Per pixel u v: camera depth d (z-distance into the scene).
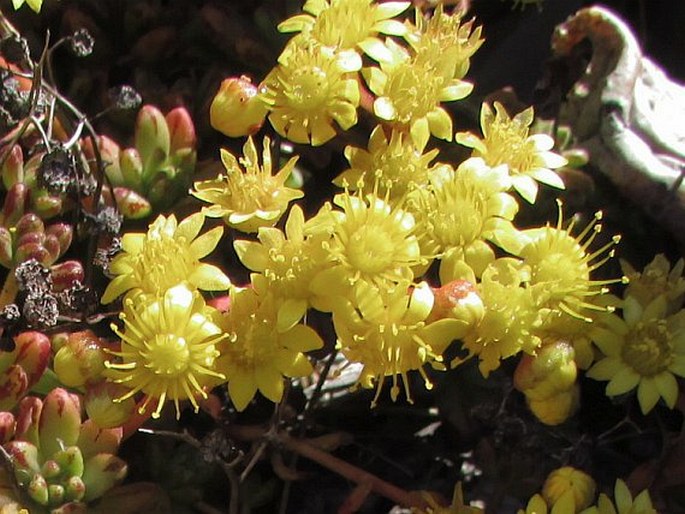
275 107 0.28
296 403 0.30
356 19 0.28
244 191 0.27
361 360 0.27
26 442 0.27
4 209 0.28
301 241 0.27
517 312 0.27
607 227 0.31
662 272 0.29
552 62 0.31
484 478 0.30
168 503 0.28
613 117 0.30
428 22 0.29
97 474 0.27
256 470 0.30
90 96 0.31
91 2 0.31
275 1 0.31
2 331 0.27
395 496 0.28
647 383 0.28
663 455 0.29
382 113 0.28
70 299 0.28
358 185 0.27
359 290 0.26
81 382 0.27
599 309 0.28
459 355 0.30
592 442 0.30
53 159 0.27
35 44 0.31
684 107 0.31
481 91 0.33
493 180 0.28
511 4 0.34
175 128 0.29
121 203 0.29
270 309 0.27
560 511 0.27
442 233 0.28
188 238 0.27
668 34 0.35
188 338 0.26
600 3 0.35
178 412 0.27
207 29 0.32
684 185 0.30
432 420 0.31
